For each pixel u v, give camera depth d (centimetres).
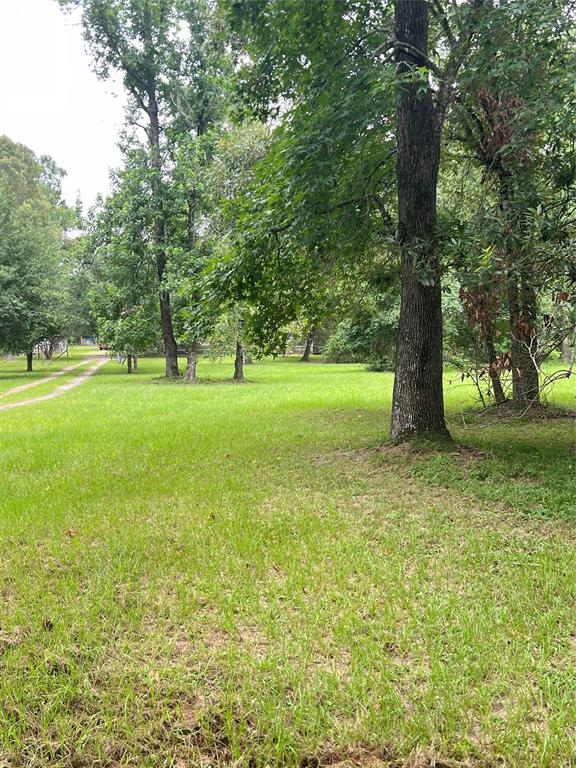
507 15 537
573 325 536
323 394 1750
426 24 702
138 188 2573
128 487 637
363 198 790
